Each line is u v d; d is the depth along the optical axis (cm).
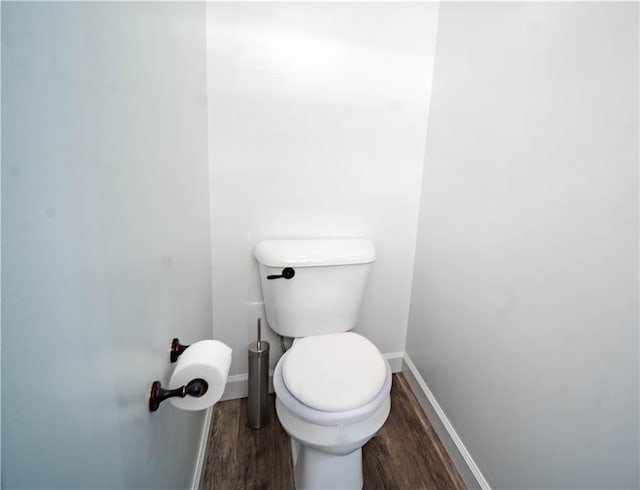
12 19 25
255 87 112
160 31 61
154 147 58
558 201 71
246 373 138
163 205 63
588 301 64
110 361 41
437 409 124
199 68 98
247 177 119
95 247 37
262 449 116
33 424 28
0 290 24
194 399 60
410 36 120
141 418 52
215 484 103
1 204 24
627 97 56
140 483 51
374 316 148
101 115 39
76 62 34
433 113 125
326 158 124
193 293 90
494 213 92
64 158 32
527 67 79
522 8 80
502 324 89
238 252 125
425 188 133
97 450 38
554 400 73
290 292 114
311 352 99
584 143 64
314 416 79
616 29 58
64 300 32
